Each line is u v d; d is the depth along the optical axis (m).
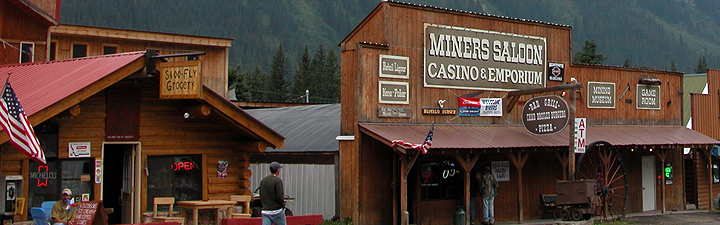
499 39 22.58
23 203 13.13
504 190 22.23
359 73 19.41
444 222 20.77
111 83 13.23
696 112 29.02
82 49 30.16
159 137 15.16
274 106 35.28
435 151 18.47
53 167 13.77
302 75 86.06
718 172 29.27
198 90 13.21
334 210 20.45
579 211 20.61
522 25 23.23
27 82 15.02
